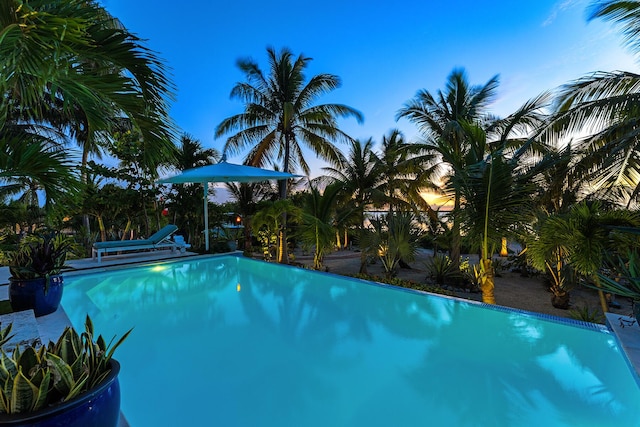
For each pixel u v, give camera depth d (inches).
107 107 108.0
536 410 94.1
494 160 186.9
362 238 339.9
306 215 314.2
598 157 222.5
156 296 216.2
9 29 59.4
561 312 248.4
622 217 156.9
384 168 530.0
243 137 506.3
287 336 147.8
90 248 437.4
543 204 271.7
